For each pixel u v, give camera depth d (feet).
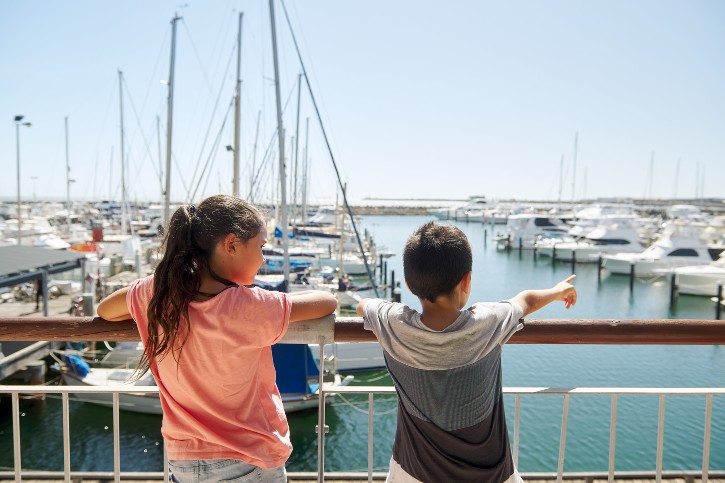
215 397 4.97
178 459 5.06
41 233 112.47
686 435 36.09
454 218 329.93
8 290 69.87
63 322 6.25
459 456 4.99
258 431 5.12
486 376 5.05
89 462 34.65
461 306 5.27
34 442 37.04
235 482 5.02
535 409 40.47
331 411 40.96
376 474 11.61
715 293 95.40
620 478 11.69
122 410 40.93
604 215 184.75
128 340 6.29
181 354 4.85
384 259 150.00
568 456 33.86
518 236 175.94
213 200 5.11
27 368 44.96
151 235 142.92
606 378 48.57
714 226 147.02
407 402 5.09
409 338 4.94
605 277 120.16
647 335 6.43
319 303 5.60
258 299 4.98
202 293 4.83
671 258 115.55
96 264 88.94
